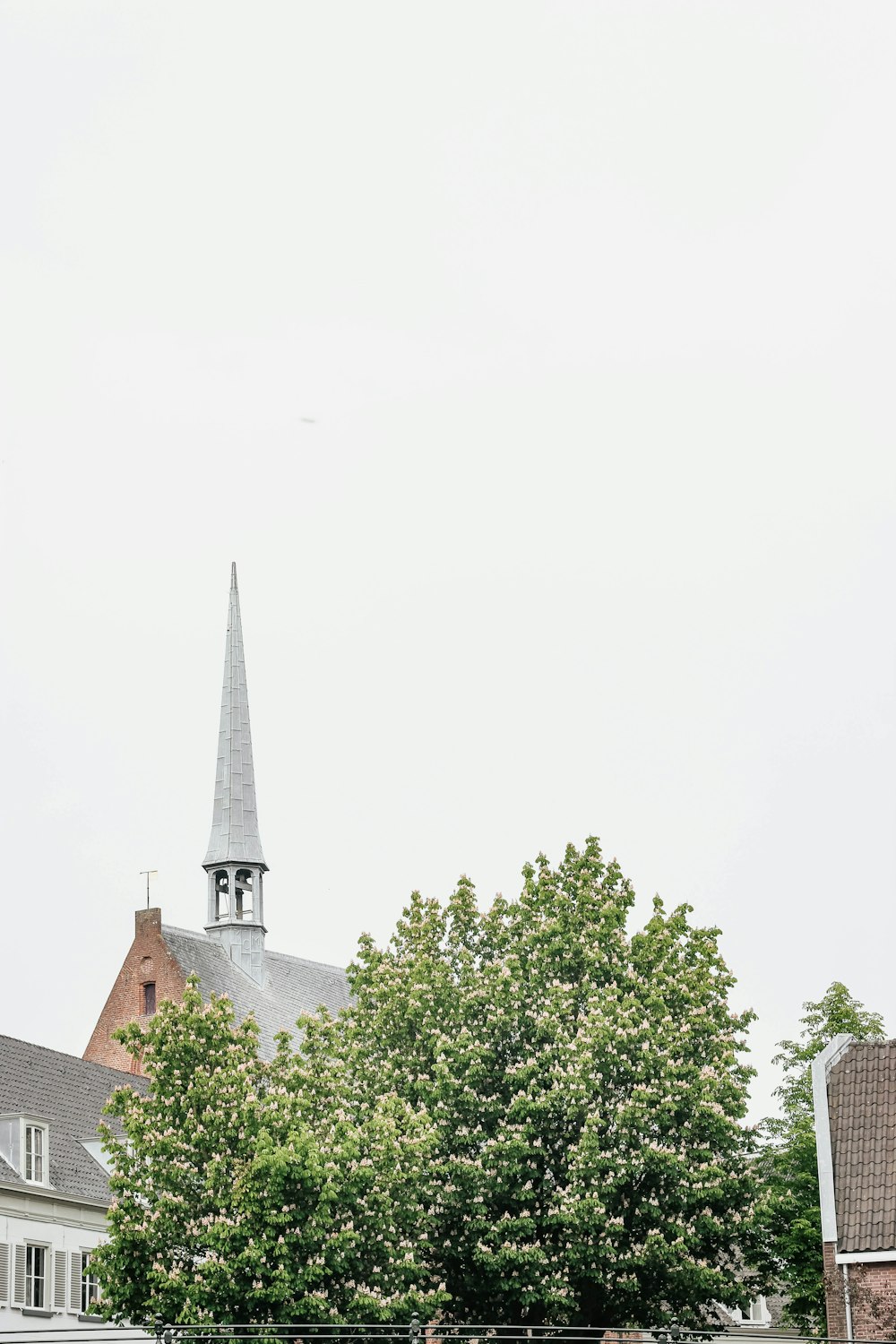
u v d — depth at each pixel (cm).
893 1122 4491
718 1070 5106
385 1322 4459
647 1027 5009
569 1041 4978
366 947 5472
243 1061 4831
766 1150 5806
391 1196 4659
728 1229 5050
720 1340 5412
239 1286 4350
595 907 5372
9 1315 5272
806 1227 5484
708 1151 4922
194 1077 4747
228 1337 3556
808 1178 5738
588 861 5506
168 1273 4469
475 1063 4947
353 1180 4516
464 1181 4816
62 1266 5600
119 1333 5700
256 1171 4406
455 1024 5144
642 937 5391
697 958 5444
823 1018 6288
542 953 5281
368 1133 4647
